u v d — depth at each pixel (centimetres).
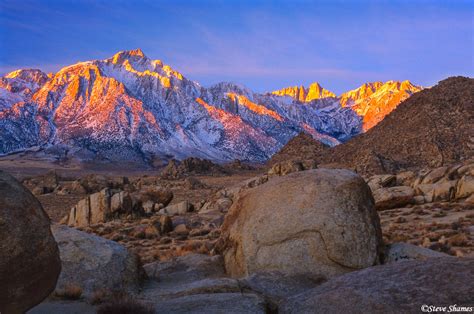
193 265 1587
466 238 2361
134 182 14300
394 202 4225
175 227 3900
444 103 14625
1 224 741
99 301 1148
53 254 813
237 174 19712
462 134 13038
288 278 1292
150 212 5850
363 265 1382
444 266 914
